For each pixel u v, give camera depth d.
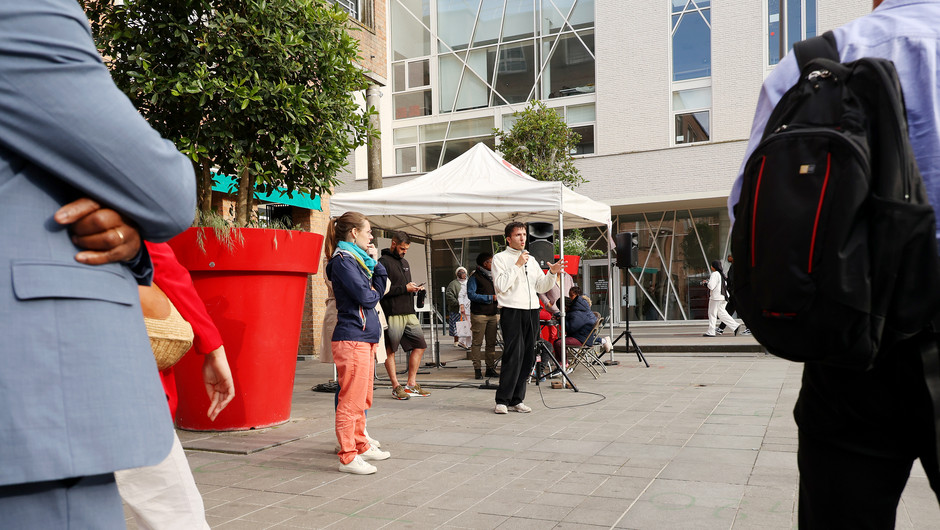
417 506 3.93
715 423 6.23
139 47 5.52
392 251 8.27
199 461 5.03
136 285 1.33
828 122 1.43
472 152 9.68
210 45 5.57
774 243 1.39
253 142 5.89
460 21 25.31
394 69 26.17
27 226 1.13
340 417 4.72
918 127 1.44
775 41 21.23
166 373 2.43
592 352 10.42
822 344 1.35
